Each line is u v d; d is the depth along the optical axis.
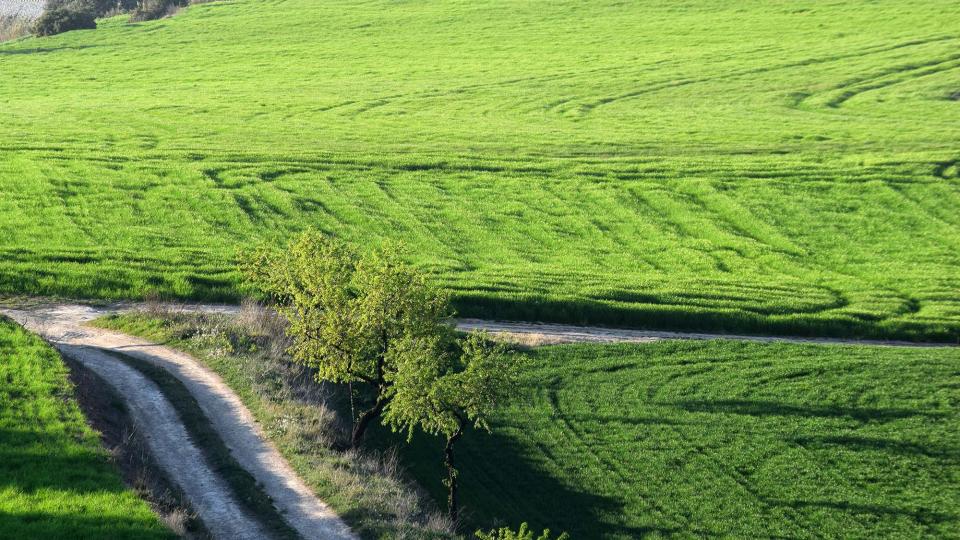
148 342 41.53
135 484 26.94
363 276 35.06
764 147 79.12
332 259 36.28
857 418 39.19
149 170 71.31
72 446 28.20
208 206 64.81
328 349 35.06
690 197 69.50
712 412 39.81
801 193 69.75
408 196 68.69
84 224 60.25
